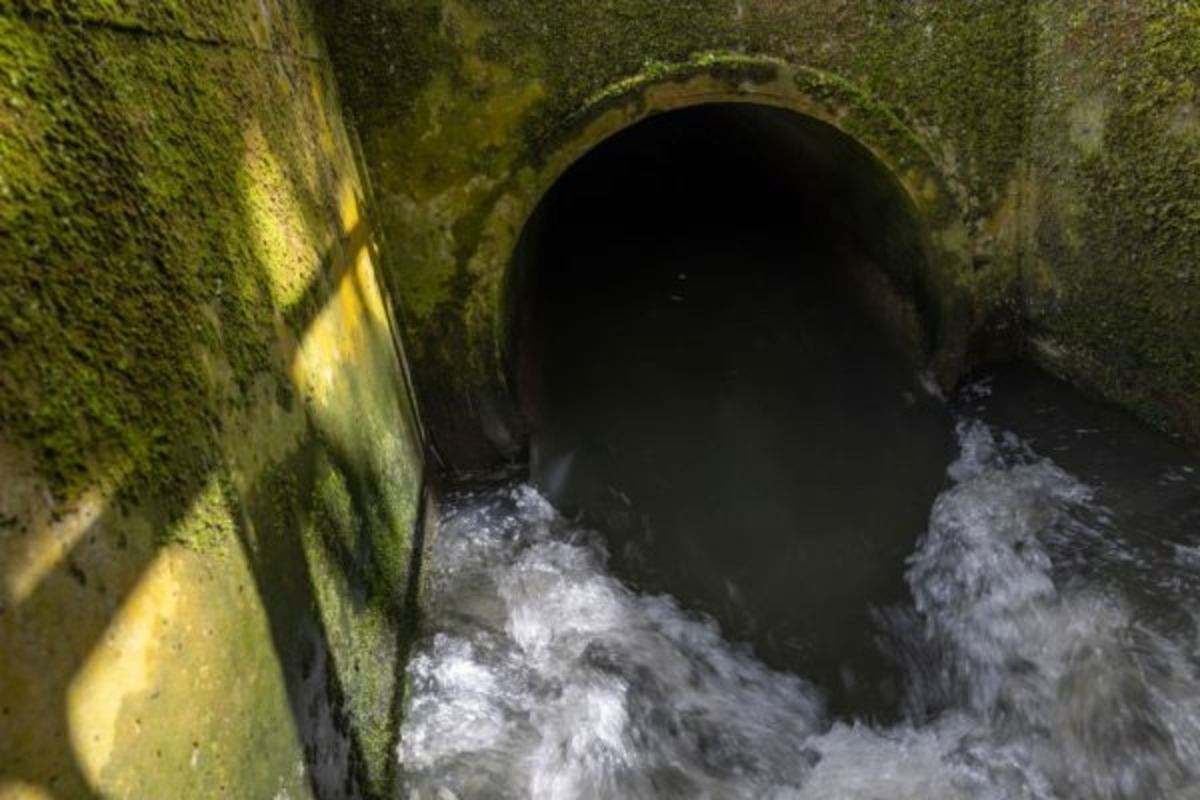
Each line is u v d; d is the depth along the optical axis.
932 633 5.08
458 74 5.17
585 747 4.21
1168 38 4.60
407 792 3.80
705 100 5.36
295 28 4.38
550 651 4.84
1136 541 4.93
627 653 4.78
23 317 1.81
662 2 5.16
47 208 1.95
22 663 1.64
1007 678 4.63
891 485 6.02
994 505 5.38
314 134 4.31
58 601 1.77
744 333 8.20
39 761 1.64
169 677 2.12
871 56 5.43
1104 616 4.58
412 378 5.78
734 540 5.88
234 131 3.16
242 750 2.44
